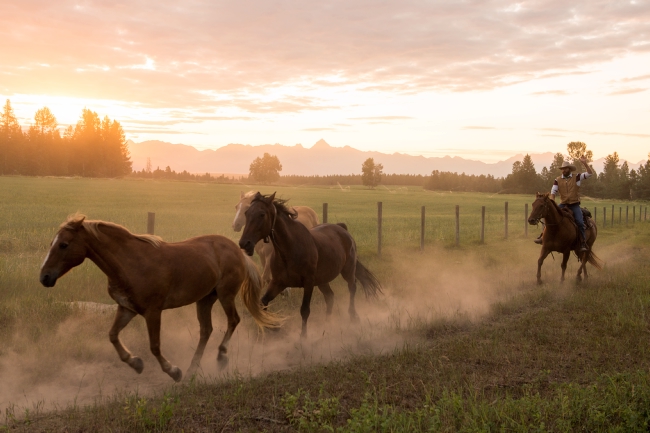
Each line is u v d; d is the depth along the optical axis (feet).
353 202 194.59
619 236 84.28
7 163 352.49
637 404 15.65
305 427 14.19
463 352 21.95
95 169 413.59
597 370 19.84
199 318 21.35
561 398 15.98
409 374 19.16
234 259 22.03
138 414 14.67
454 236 75.72
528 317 28.30
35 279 32.58
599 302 31.76
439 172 476.13
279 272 24.94
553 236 39.32
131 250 18.06
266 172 536.42
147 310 18.30
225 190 246.68
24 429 14.55
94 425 14.73
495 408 15.33
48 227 66.74
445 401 15.56
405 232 78.23
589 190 347.77
